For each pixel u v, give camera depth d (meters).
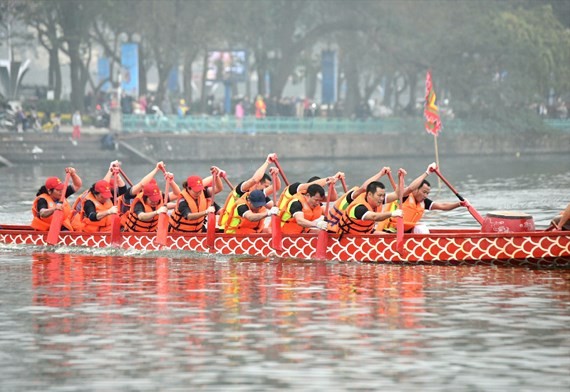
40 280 40.66
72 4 149.75
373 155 161.38
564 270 42.56
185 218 47.03
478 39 164.75
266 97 168.00
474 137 172.50
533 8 178.62
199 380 26.48
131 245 47.81
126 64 142.62
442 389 25.75
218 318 33.44
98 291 38.28
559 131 180.75
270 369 27.42
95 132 137.88
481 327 32.03
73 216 50.03
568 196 86.00
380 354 28.84
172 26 150.38
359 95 180.38
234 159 145.12
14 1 142.75
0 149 125.81
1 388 25.86
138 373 27.09
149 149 137.62
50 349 29.45
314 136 154.12
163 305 35.62
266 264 44.50
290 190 45.72
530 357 28.53
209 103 172.50
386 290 38.28
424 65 169.38
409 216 45.66
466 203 45.94
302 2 165.25
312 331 31.55
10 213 70.88
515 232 42.88
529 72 168.12
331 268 43.38
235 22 157.25
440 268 43.19
